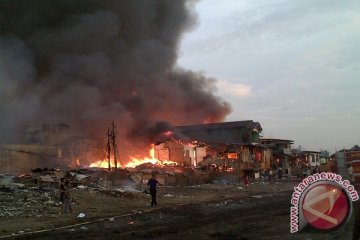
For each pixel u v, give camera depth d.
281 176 54.06
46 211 18.11
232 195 28.27
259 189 34.34
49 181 27.22
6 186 23.67
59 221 15.35
